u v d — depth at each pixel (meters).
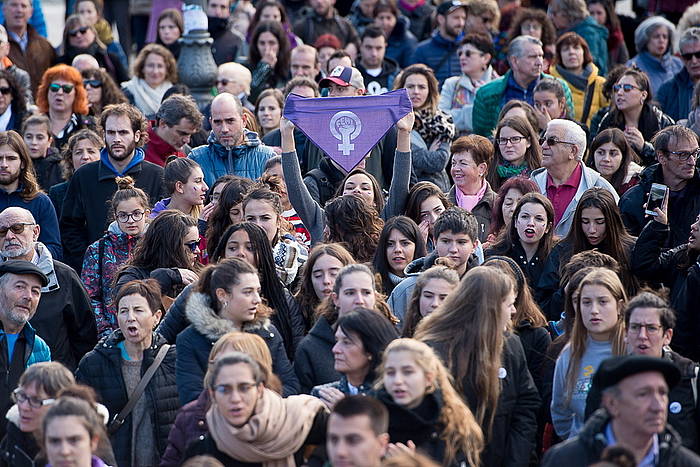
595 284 21.12
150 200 31.98
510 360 20.73
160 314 23.25
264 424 18.22
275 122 36.97
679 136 26.89
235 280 21.53
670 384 16.91
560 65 39.19
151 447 22.52
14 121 37.31
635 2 51.66
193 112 33.69
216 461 16.30
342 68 33.16
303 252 26.31
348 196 26.39
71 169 33.84
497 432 20.23
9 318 23.75
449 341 19.75
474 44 38.59
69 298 26.55
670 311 20.06
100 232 31.80
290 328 23.52
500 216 27.98
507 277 20.12
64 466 17.61
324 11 46.19
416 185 28.64
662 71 41.53
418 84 33.69
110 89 38.56
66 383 19.88
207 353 21.44
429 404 18.16
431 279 21.70
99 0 48.19
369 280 21.08
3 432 23.58
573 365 21.39
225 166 32.75
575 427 21.34
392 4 46.34
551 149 29.09
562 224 29.02
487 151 30.00
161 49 40.62
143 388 22.53
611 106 35.03
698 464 16.78
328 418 18.67
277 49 42.12
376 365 19.53
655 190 24.91
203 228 28.64
